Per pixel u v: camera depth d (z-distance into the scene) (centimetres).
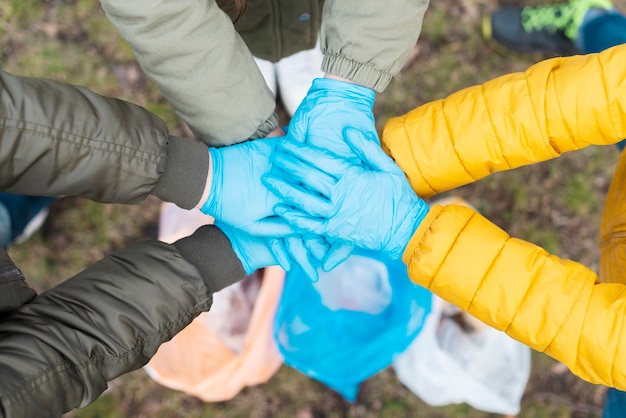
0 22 174
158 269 97
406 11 99
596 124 98
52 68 176
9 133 82
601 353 93
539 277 97
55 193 92
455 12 187
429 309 158
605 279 121
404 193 104
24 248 177
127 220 181
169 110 180
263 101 104
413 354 170
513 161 104
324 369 165
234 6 106
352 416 186
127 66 179
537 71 102
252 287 173
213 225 110
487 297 98
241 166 104
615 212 120
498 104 102
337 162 102
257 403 185
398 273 162
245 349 164
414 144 107
